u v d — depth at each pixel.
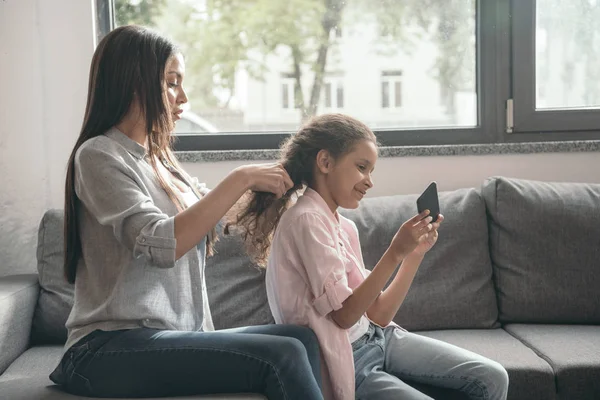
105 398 1.42
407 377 1.66
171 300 1.55
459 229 2.25
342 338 1.56
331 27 2.62
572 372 1.80
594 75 2.67
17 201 2.47
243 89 2.62
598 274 2.22
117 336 1.44
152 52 1.58
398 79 2.64
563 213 2.24
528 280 2.22
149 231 1.42
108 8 2.53
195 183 1.87
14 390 1.48
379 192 2.57
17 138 2.45
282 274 1.60
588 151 2.59
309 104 2.64
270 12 2.60
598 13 2.66
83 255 1.54
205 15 2.59
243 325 2.14
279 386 1.35
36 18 2.43
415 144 2.62
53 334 2.14
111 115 1.58
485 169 2.59
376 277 1.53
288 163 1.69
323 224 1.60
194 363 1.38
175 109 1.70
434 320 2.18
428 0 2.62
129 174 1.51
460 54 2.65
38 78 2.45
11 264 2.47
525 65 2.62
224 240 2.21
